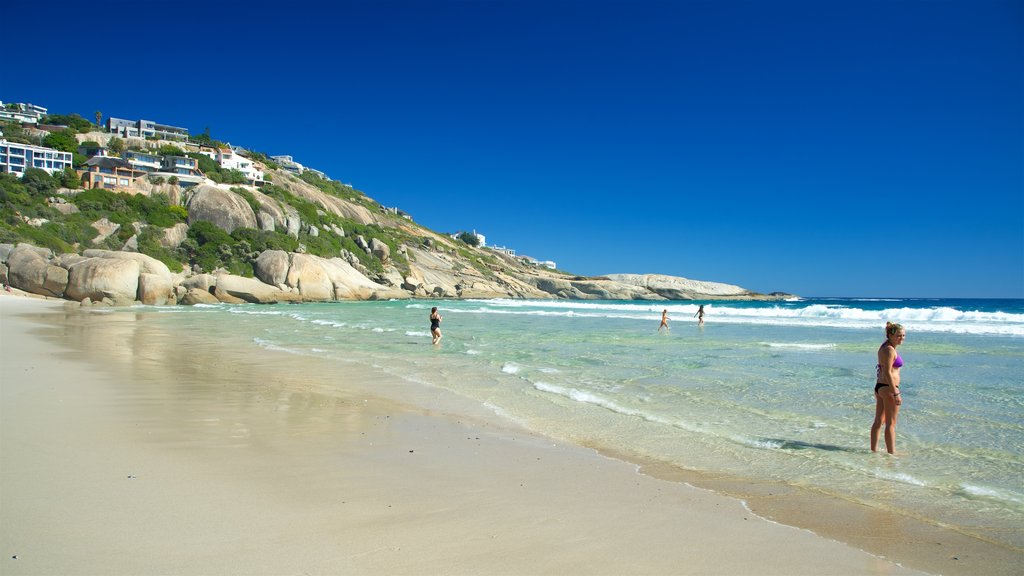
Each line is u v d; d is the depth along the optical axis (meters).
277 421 7.69
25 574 3.22
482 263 123.88
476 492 5.02
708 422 7.97
